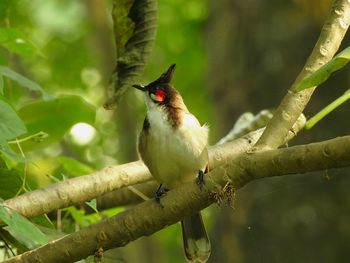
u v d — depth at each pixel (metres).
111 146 18.80
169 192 6.42
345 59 5.62
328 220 14.49
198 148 8.48
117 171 7.88
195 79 21.55
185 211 6.38
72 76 20.22
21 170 8.62
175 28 21.20
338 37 6.80
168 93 8.70
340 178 14.46
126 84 8.28
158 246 17.52
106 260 9.55
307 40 15.03
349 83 14.50
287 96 6.54
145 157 8.59
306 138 14.56
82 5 19.73
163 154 8.45
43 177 8.66
